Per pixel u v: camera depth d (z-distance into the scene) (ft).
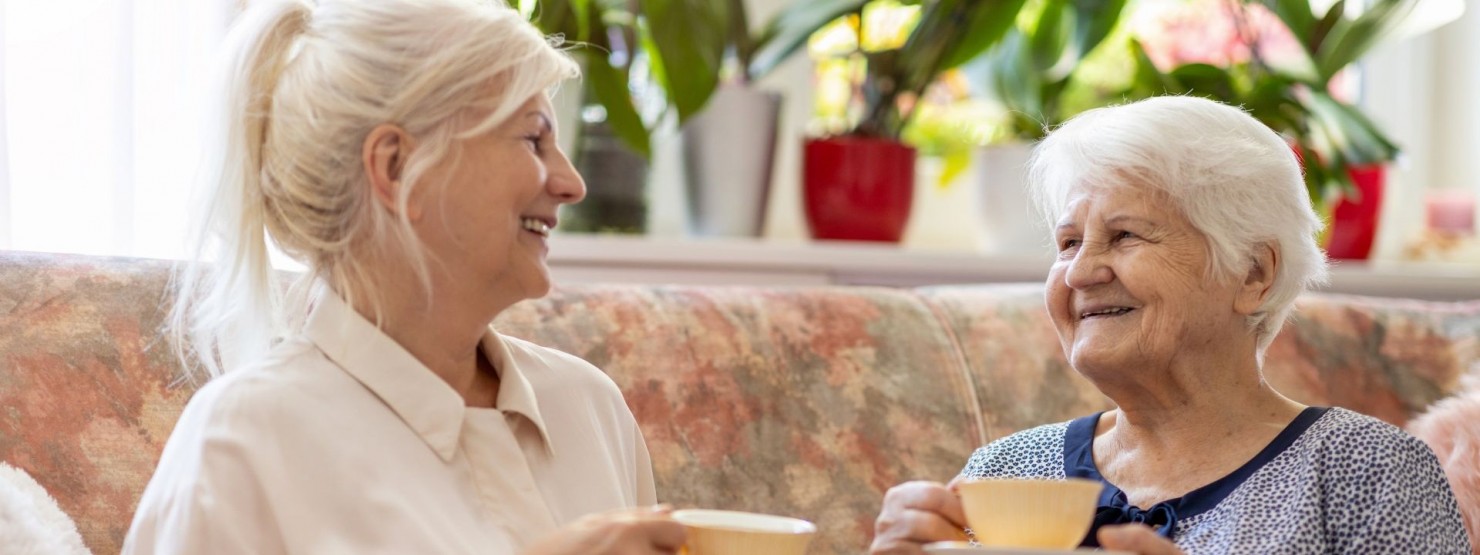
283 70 4.07
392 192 3.93
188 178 6.66
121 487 4.79
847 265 8.02
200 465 3.71
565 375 4.54
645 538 3.42
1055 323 4.83
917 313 6.50
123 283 5.12
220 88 4.09
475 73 3.92
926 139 9.40
